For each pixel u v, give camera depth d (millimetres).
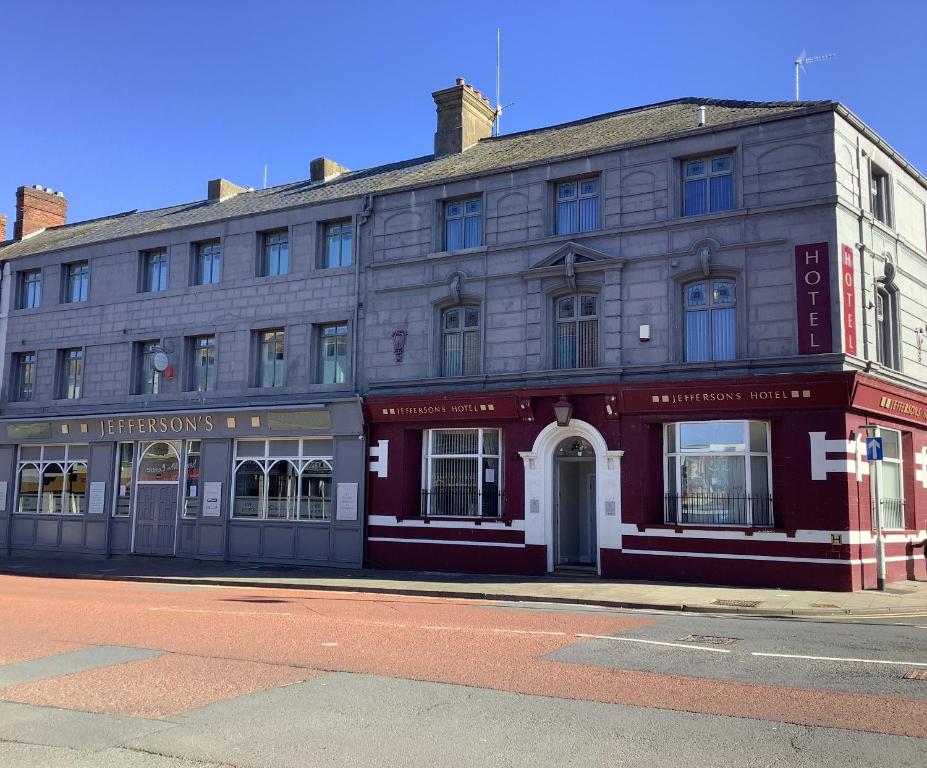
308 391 21500
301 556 21000
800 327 16219
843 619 12578
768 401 16125
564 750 5887
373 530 20188
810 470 15781
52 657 9172
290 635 10508
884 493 17453
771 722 6523
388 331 20656
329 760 5715
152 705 7137
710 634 10664
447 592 15562
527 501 18422
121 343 24688
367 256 21344
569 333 18641
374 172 24469
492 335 19297
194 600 14500
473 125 23922
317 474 21234
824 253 16234
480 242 20016
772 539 15953
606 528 17469
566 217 19078
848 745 5961
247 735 6266
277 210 22734
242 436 22078
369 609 13297
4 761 5711
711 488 16984
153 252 25000
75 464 25016
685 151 17703
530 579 17406
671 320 17375
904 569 17344
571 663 8727
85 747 6004
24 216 31047
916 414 18078
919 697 7285
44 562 22656
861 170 17531
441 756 5781
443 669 8438
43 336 26219
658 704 7066
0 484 25984
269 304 22453
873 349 17062
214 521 22188
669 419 17188
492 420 18984
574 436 18344
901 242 18906
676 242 17578
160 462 23609
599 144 19156
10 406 26406
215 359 23062
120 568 20734
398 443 20062
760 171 17000
